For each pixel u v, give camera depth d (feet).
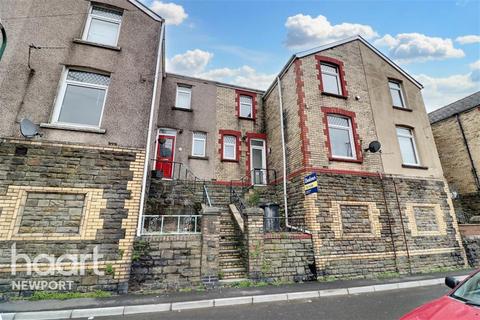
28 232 18.84
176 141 40.96
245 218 24.86
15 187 19.36
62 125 21.85
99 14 28.17
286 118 36.40
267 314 16.10
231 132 44.42
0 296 17.22
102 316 15.57
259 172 42.96
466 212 44.06
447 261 31.17
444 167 49.06
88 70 24.98
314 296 20.01
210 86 46.88
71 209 20.26
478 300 9.79
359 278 25.77
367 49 40.22
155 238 21.08
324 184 28.99
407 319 9.44
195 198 34.01
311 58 35.40
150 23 29.17
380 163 32.89
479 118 44.06
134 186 22.09
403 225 30.66
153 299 17.88
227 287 21.12
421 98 41.27
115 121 23.62
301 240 25.64
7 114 20.88
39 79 22.77
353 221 28.86
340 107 33.96
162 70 40.06
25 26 23.84
